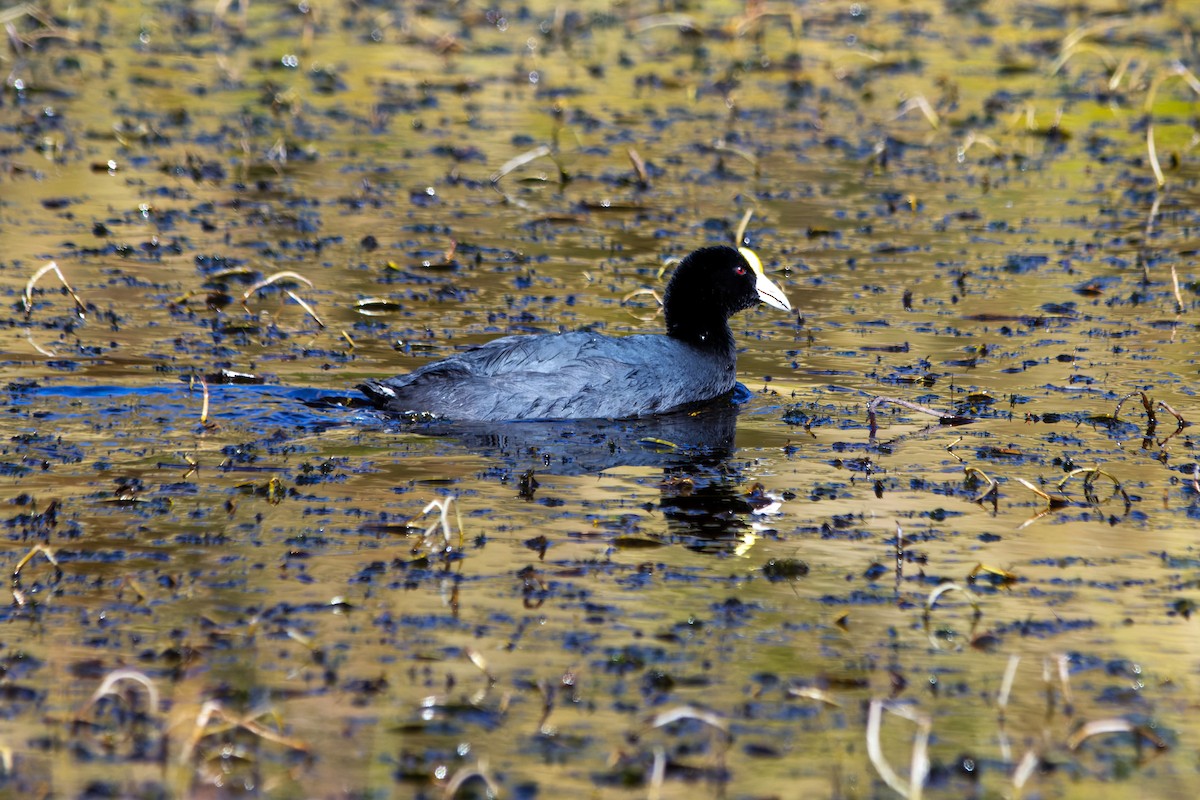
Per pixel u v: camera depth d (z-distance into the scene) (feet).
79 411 43.75
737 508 38.06
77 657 29.17
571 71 95.81
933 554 35.35
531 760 26.25
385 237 64.59
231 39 101.14
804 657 30.09
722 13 113.91
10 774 25.34
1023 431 44.39
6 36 96.84
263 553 34.27
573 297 57.31
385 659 29.48
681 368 46.93
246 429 42.91
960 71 95.66
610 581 33.35
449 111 86.12
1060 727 27.81
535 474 40.32
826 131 82.74
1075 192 72.90
